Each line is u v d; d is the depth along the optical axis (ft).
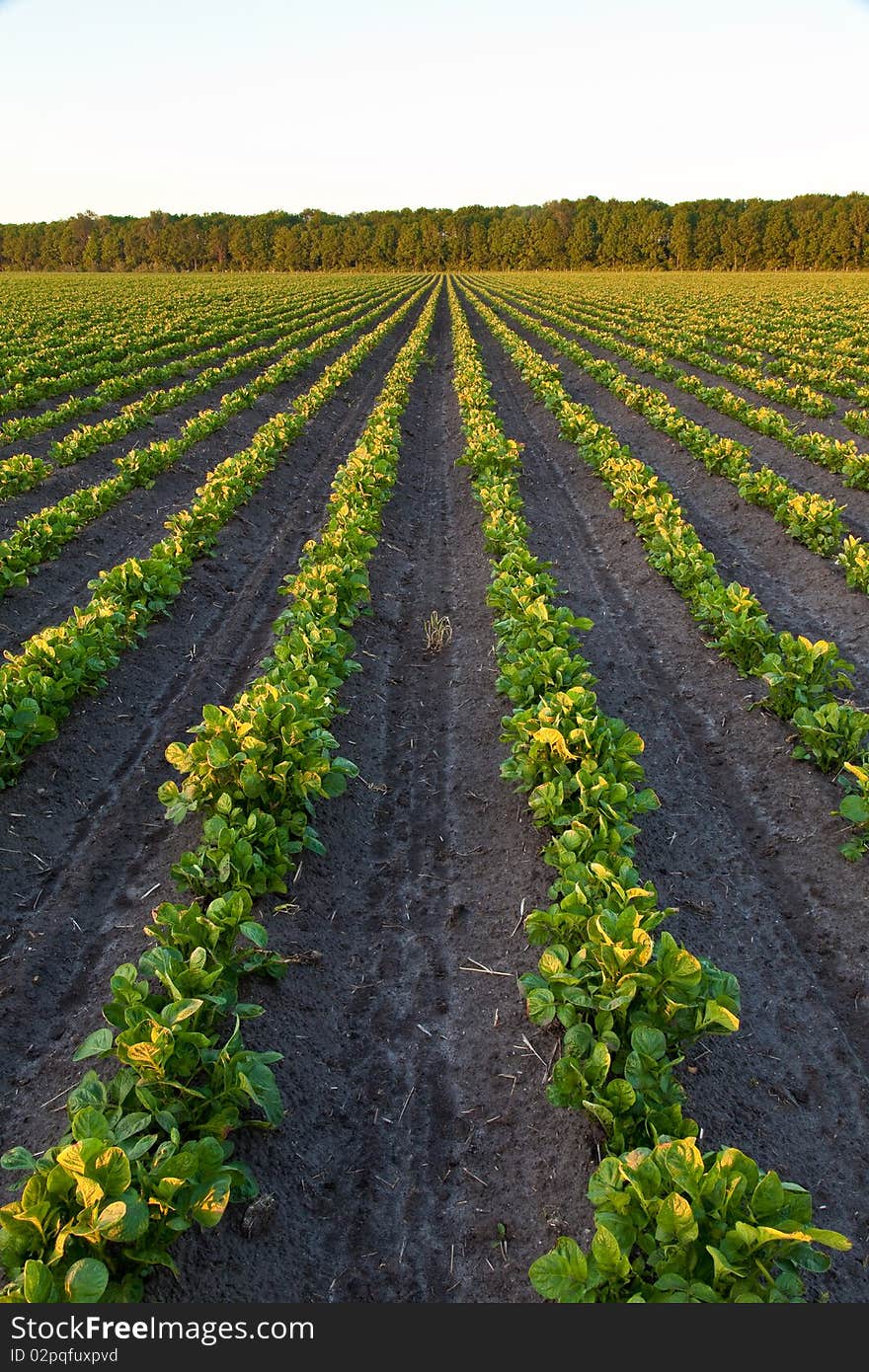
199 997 14.39
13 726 23.88
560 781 20.68
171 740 27.73
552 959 15.31
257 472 50.83
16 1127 14.96
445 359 118.42
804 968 19.20
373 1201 14.37
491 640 34.04
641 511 43.68
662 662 33.37
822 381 80.28
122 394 78.74
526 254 460.96
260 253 476.13
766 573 41.16
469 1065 16.75
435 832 23.94
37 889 21.16
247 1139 14.20
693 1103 15.23
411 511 52.85
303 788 20.74
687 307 163.63
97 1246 10.90
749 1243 10.40
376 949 19.85
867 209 353.92
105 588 32.99
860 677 31.19
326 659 27.48
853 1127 15.57
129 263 470.80
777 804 24.36
